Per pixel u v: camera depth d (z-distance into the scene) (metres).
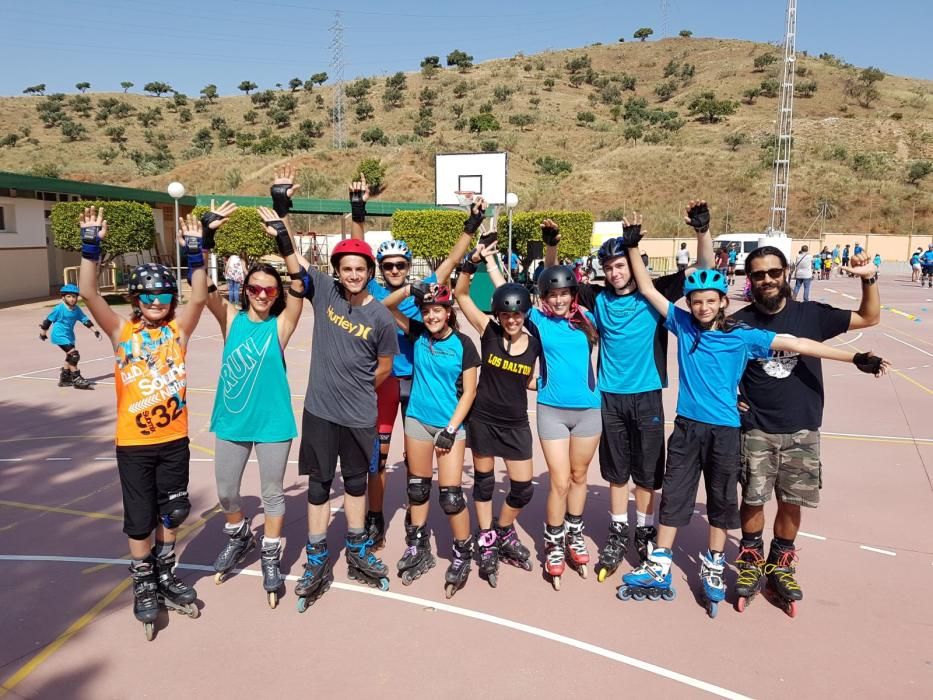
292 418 3.92
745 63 99.81
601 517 5.21
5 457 6.55
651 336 4.16
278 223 3.75
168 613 3.79
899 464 6.34
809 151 59.19
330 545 4.70
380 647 3.48
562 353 4.03
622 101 92.31
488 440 4.12
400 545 4.67
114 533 4.82
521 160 64.44
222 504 4.02
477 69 112.19
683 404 3.88
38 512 5.19
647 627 3.70
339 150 59.81
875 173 53.62
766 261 3.75
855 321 3.83
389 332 3.90
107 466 6.30
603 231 33.78
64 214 20.38
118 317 3.55
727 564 4.48
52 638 3.52
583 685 3.19
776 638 3.60
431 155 58.69
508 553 4.39
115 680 3.20
